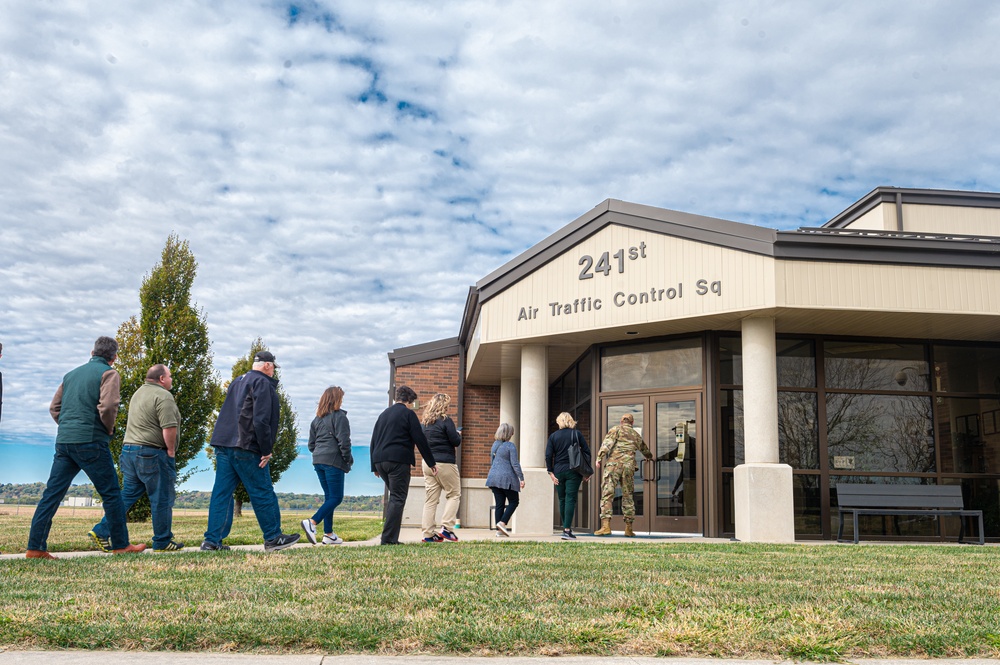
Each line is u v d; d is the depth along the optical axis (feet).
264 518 25.20
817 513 43.57
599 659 11.66
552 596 16.01
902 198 53.88
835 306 39.45
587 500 52.47
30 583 16.85
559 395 63.21
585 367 53.72
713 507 43.24
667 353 46.85
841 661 11.98
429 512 33.04
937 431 45.52
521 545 29.53
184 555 22.84
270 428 25.03
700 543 33.86
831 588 17.93
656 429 46.32
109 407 23.26
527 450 47.62
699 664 11.54
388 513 29.37
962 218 54.19
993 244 40.22
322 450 32.09
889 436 45.09
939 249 39.99
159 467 25.94
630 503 41.65
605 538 39.96
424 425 33.50
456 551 25.49
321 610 13.97
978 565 24.00
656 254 43.37
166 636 11.90
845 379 45.52
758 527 39.37
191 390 64.64
